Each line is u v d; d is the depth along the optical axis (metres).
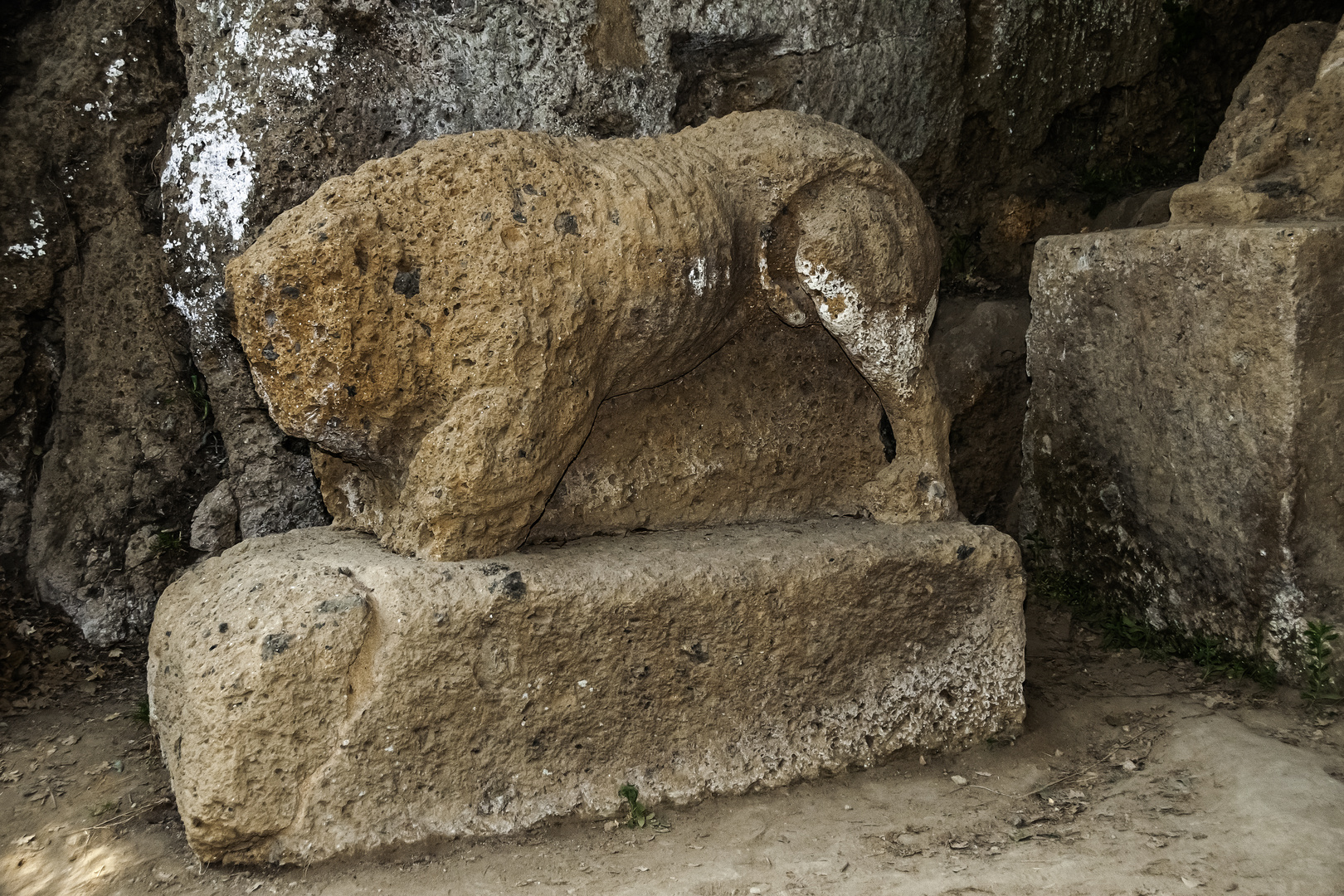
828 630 2.72
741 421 2.96
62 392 3.50
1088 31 4.15
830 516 3.08
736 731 2.66
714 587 2.57
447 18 3.18
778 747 2.70
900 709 2.83
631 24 3.41
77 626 3.45
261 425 3.42
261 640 2.27
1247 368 2.96
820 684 2.74
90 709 3.09
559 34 3.26
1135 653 3.42
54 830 2.50
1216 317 3.03
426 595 2.35
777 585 2.64
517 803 2.46
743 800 2.63
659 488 2.88
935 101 3.93
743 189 2.78
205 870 2.30
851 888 2.23
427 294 2.43
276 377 2.40
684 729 2.62
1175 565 3.33
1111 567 3.60
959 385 3.97
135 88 3.45
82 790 2.66
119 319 3.49
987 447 4.07
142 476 3.51
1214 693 3.07
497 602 2.38
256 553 2.64
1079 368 3.60
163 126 3.50
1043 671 3.38
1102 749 2.88
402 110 3.16
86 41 3.39
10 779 2.71
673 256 2.56
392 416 2.47
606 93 3.34
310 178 3.09
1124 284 3.36
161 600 2.60
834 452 3.07
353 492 2.82
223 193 3.09
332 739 2.30
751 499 2.99
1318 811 2.34
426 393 2.47
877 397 3.12
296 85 3.04
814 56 3.66
